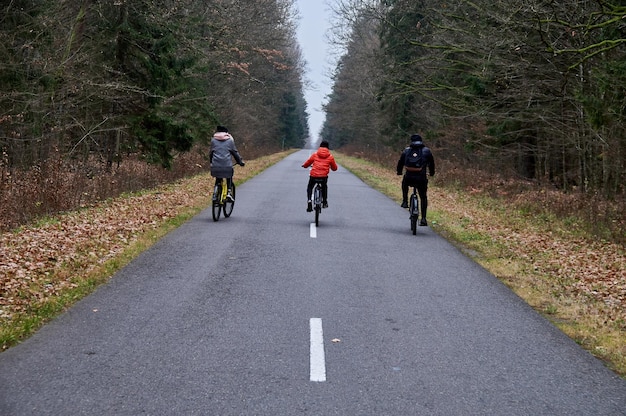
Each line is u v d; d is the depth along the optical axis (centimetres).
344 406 438
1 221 1145
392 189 2461
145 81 2048
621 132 1711
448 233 1328
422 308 717
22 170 1445
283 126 9300
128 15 1948
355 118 5881
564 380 506
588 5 1417
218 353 541
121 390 454
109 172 1847
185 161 2672
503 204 2022
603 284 904
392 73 2386
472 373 514
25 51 1609
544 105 2045
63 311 662
